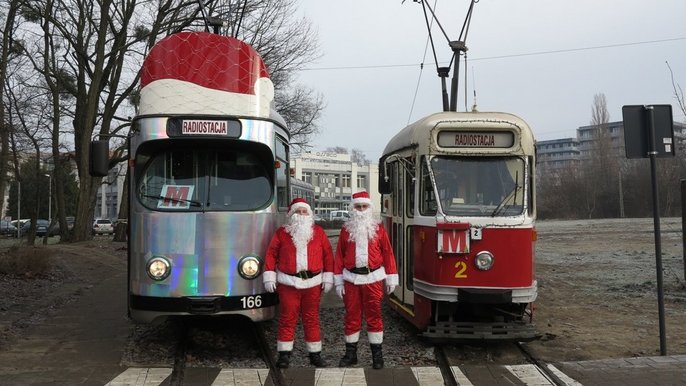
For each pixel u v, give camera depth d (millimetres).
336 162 90438
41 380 6133
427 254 7375
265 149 7230
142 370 6496
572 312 10156
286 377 6305
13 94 28156
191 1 24531
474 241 7098
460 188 7480
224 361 7008
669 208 65875
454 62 14070
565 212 75625
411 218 8320
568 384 6023
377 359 6664
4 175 20828
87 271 15836
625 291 12289
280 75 27219
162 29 24516
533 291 7168
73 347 7555
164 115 6934
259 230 6969
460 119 7508
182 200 6898
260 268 6898
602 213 74500
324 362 6891
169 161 7062
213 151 7133
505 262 7074
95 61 24938
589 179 75312
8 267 13289
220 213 6820
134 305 6820
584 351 7570
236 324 8688
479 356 7254
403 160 8453
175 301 6660
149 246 6758
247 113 7156
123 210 28328
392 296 9414
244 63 7242
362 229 6773
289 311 6652
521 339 7160
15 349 7426
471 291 7023
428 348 7551
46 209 67375
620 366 6645
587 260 18812
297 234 6660
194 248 6742
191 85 7031
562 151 136875
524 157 7496
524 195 7375
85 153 25219
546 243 26859
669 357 7004
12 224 55531
